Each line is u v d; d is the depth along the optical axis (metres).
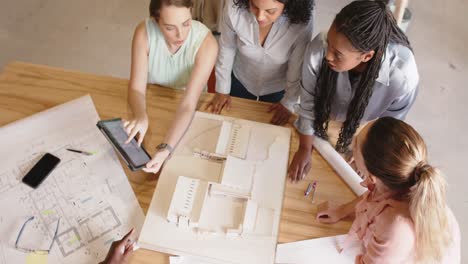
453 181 2.25
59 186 1.18
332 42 1.08
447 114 2.51
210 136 1.28
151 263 1.06
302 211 1.18
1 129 1.28
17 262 1.04
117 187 1.19
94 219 1.12
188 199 1.10
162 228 1.08
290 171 1.25
